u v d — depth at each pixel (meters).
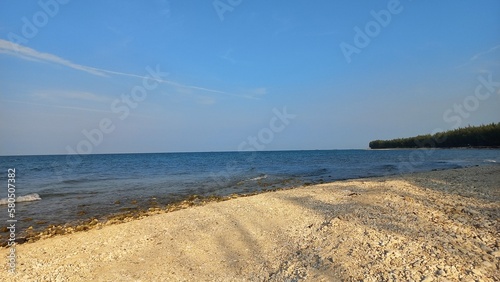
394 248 6.10
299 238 7.88
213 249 7.91
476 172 19.25
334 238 7.27
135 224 10.78
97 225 11.58
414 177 18.08
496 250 5.63
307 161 54.88
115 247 8.49
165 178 29.41
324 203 11.84
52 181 27.36
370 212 9.16
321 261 6.02
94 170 40.72
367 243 6.55
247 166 44.28
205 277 6.26
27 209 15.30
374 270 5.23
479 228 7.01
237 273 6.31
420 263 5.30
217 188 22.03
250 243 8.09
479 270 4.87
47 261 7.63
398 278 4.85
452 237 6.45
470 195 11.27
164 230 9.85
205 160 69.56
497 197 10.68
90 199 17.98
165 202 16.92
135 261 7.42
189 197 17.97
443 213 8.54
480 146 82.56
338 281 5.08
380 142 147.38
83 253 8.12
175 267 6.90
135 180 27.81
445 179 16.27
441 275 4.80
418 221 7.78
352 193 13.37
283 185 22.47
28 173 36.12
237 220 10.44
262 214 10.96
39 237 10.21
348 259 5.84
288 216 10.38
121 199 17.92
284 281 5.48
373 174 28.28
